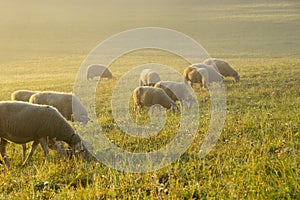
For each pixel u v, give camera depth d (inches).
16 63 2706.7
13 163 521.0
